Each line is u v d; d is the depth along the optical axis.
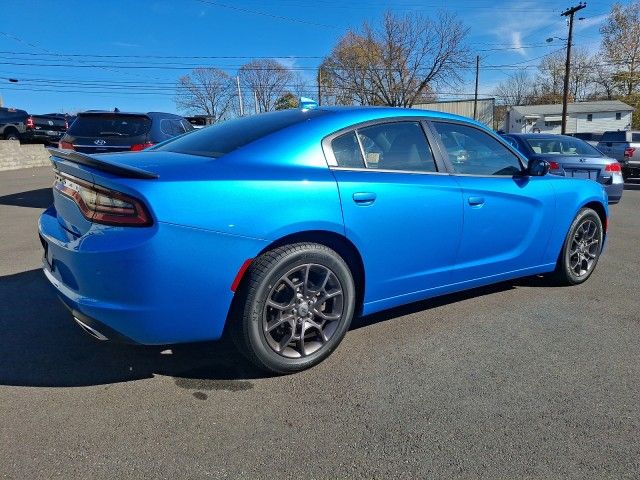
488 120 51.72
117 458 2.16
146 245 2.32
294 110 3.44
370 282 3.10
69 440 2.27
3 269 4.82
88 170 2.49
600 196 4.57
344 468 2.12
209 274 2.49
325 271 2.88
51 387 2.71
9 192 11.14
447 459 2.18
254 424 2.41
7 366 2.92
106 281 2.38
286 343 2.81
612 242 6.53
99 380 2.79
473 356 3.14
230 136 3.09
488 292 4.35
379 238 3.04
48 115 25.50
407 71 47.78
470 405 2.60
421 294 3.41
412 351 3.20
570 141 9.75
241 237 2.54
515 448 2.26
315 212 2.75
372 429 2.39
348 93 49.97
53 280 2.77
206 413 2.50
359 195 2.92
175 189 2.40
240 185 2.56
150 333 2.46
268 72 62.75
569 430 2.39
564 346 3.30
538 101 79.38
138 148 7.73
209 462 2.14
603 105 61.00
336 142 3.02
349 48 48.16
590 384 2.82
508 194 3.74
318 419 2.46
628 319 3.76
